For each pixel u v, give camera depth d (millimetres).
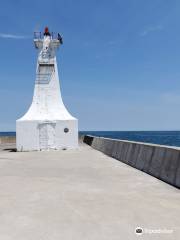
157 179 11172
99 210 7027
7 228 5859
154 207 7258
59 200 7996
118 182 10602
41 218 6457
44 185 10086
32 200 8008
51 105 29375
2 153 24688
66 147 28516
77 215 6652
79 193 8836
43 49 29703
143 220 6277
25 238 5332
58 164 16203
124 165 15672
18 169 14195
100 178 11500
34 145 27938
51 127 28312
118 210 7016
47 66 29797
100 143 27609
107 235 5453
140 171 13359
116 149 19828
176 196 8406
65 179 11297
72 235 5465
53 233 5574
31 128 28016
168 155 10961
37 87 29594
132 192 8945
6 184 10281
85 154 22891
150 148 13102
